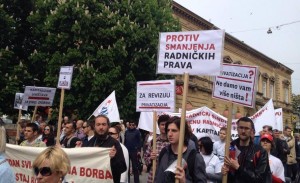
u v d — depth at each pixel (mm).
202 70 4754
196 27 31375
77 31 16641
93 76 16266
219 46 4688
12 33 18094
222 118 9820
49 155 2873
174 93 6719
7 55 17391
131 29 17109
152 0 18891
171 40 5023
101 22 17078
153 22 17859
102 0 18188
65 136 9625
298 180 9234
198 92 30703
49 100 9961
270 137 6176
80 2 16969
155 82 6918
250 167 4738
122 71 17516
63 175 2900
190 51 4863
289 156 13570
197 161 4164
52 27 17156
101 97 16453
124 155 5977
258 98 44656
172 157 4371
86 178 5750
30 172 6430
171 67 4977
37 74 18828
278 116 12734
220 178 6117
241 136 4906
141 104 7035
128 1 18078
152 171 6699
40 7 18281
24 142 7316
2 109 17891
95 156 5781
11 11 18938
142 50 17438
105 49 16703
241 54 40312
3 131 3428
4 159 3359
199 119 9945
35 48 19703
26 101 9547
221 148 7312
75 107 17031
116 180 5750
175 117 4477
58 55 16750
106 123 5934
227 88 5812
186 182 4090
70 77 8125
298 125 46562
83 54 16984
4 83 17266
